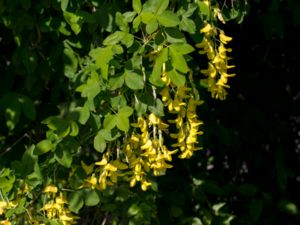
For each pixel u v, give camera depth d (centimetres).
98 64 201
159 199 321
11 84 279
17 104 257
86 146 243
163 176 324
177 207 320
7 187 224
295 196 384
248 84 354
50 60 259
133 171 222
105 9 230
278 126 364
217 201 351
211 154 362
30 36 261
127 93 216
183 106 219
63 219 222
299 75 366
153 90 211
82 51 265
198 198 326
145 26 212
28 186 228
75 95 278
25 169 228
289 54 362
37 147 217
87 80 224
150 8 203
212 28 219
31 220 223
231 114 353
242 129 356
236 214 356
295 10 295
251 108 354
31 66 258
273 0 281
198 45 219
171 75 196
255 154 366
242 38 345
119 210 289
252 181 378
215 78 225
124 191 287
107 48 202
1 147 290
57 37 258
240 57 353
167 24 195
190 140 216
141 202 293
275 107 368
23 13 253
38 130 287
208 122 326
